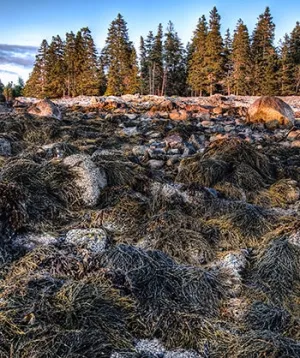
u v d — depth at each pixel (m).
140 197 5.75
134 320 3.38
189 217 5.14
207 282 3.86
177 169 7.36
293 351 2.94
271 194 6.34
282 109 12.92
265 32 57.94
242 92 51.84
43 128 10.10
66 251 4.23
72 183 5.59
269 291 3.90
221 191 6.29
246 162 7.15
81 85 52.59
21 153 7.64
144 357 3.01
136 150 8.67
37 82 56.66
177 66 58.84
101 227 4.99
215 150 7.53
